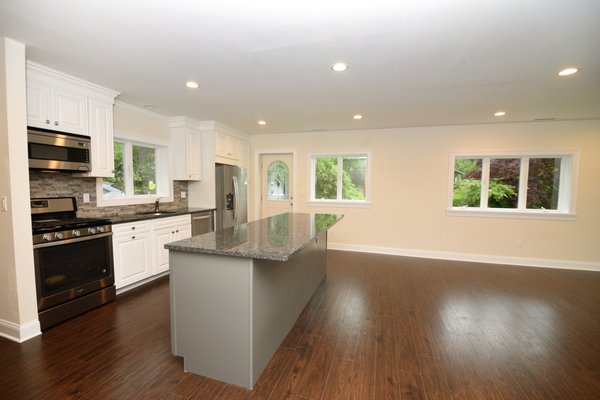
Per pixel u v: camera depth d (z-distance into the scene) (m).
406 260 4.62
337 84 2.81
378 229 5.07
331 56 2.21
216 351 1.78
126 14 1.68
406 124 4.61
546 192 4.43
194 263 1.81
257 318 1.77
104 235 2.81
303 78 2.66
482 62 2.29
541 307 2.88
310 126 4.88
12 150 2.07
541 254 4.34
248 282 1.68
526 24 1.75
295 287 2.52
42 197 2.77
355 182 5.30
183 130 4.26
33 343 2.13
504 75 2.54
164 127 4.20
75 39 1.98
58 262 2.42
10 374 1.79
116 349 2.08
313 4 1.57
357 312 2.76
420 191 4.82
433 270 4.09
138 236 3.23
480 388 1.73
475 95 3.09
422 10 1.62
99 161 2.97
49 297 2.34
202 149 4.62
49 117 2.51
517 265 4.38
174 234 3.77
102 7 1.61
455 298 3.10
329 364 1.95
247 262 1.67
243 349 1.72
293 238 2.06
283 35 1.91
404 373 1.87
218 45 2.05
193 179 4.45
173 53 2.18
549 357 2.05
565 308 2.87
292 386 1.74
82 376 1.79
